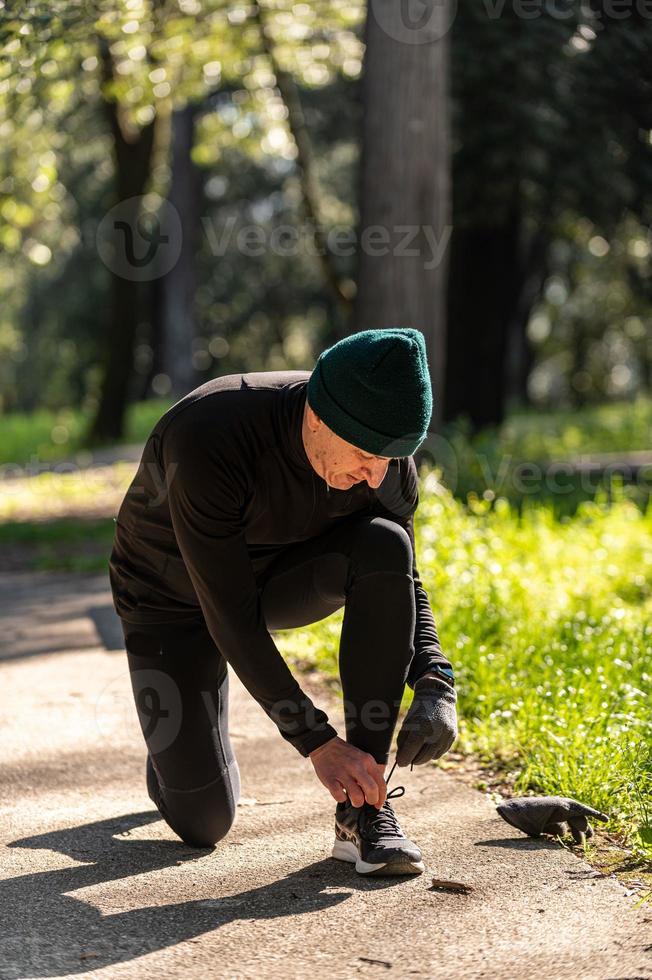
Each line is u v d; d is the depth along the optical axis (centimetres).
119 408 2519
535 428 2548
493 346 2178
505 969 310
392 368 325
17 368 6119
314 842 414
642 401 4303
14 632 842
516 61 1652
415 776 489
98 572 1125
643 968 305
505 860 390
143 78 1441
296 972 314
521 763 495
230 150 4038
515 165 1800
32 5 745
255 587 358
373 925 342
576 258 3841
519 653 620
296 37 1548
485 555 888
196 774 392
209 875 385
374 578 362
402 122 1155
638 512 1126
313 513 370
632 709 516
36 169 1270
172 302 3800
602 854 396
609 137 1808
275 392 358
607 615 723
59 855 408
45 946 334
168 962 322
